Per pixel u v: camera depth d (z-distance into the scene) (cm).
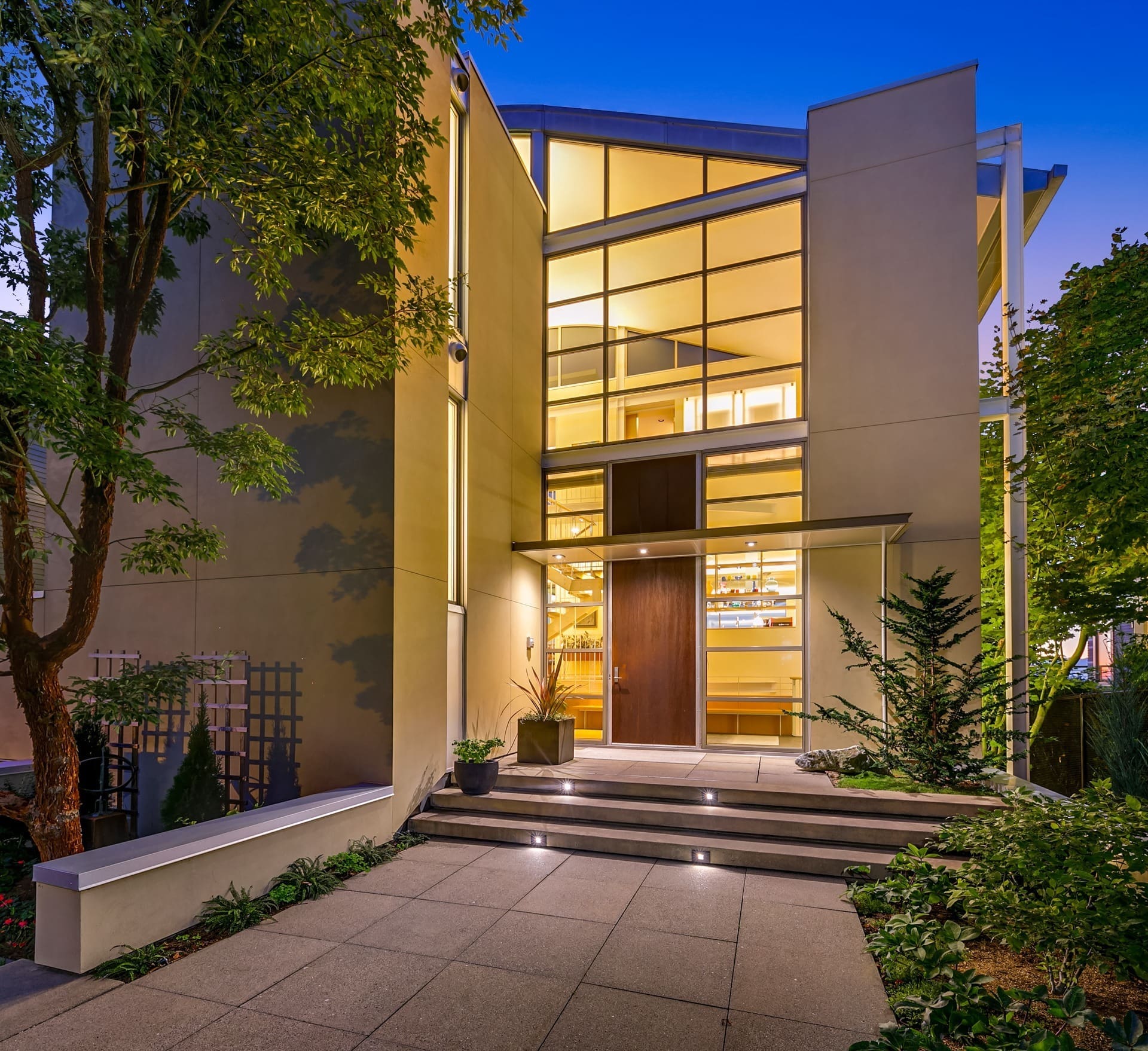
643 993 370
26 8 433
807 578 963
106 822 682
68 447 430
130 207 543
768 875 560
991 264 1209
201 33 464
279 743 690
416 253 738
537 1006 356
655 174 1145
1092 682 1155
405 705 677
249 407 642
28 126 514
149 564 558
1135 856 342
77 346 456
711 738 993
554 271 1191
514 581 1003
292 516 711
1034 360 764
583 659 1077
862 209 991
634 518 1087
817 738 934
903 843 585
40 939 400
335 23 504
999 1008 306
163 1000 362
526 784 745
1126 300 690
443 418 780
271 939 438
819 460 975
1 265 550
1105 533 693
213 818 658
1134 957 304
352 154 613
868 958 411
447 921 466
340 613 680
